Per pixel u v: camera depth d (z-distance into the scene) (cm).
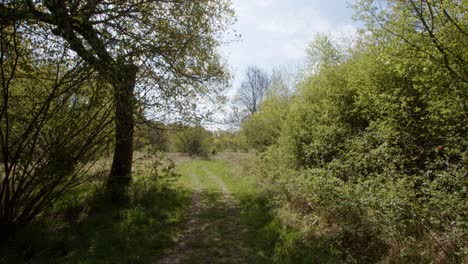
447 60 455
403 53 527
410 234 461
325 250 513
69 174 673
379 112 741
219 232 690
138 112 737
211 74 1041
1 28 518
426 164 591
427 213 441
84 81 615
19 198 615
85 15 621
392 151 637
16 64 541
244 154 2211
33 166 615
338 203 597
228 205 954
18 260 521
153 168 936
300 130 1048
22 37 552
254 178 1354
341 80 961
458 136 522
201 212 878
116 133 745
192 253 569
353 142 772
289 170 991
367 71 756
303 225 645
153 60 735
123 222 713
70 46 575
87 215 776
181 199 1009
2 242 579
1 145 586
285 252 527
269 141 1805
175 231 695
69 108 631
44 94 612
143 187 990
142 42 716
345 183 678
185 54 842
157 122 846
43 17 554
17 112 587
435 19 464
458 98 452
